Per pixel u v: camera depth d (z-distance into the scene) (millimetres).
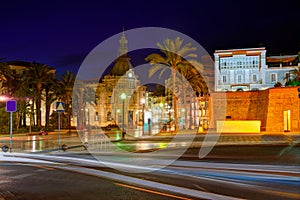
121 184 9938
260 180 10305
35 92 53469
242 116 44719
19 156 18250
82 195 8500
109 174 11758
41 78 53688
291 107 38250
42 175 11789
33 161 16141
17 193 8812
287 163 13727
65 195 8523
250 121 38406
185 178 10797
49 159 16828
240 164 13547
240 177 10844
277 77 72562
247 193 8508
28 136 41562
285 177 10734
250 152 18234
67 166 14133
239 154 17281
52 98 60031
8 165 14664
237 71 74812
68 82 59750
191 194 8438
